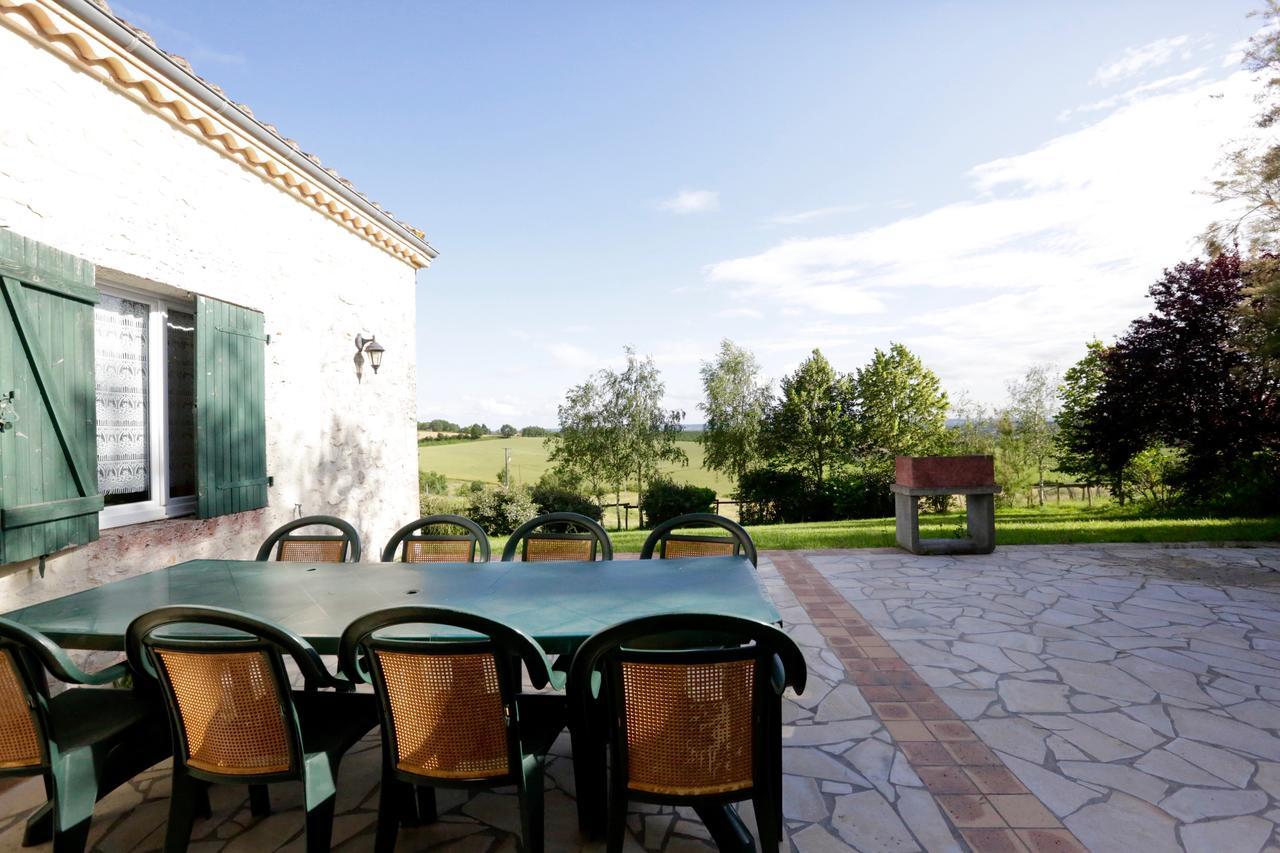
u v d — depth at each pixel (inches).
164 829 87.6
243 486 181.2
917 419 765.3
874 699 128.0
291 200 209.2
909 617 185.8
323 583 107.8
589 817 82.7
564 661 91.8
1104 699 126.1
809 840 82.0
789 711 122.8
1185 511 449.7
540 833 73.5
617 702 67.9
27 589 120.6
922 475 284.4
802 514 615.5
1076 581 227.0
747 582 103.6
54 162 127.0
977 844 80.4
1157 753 104.3
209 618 67.6
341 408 239.8
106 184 139.3
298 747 71.4
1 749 72.5
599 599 94.8
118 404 155.5
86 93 134.3
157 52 140.7
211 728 72.6
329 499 231.9
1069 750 105.7
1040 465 625.3
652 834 85.2
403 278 288.8
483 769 70.6
